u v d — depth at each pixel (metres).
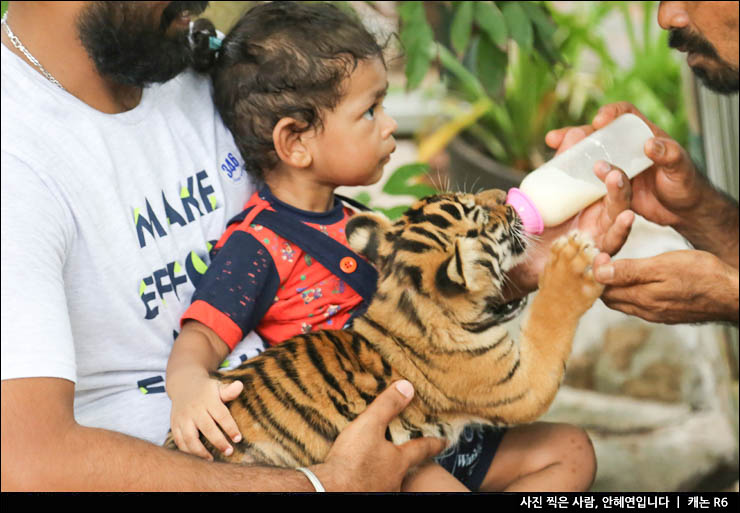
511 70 5.32
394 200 5.12
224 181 2.70
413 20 3.79
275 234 2.58
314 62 2.57
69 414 2.09
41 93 2.29
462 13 3.69
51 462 2.04
